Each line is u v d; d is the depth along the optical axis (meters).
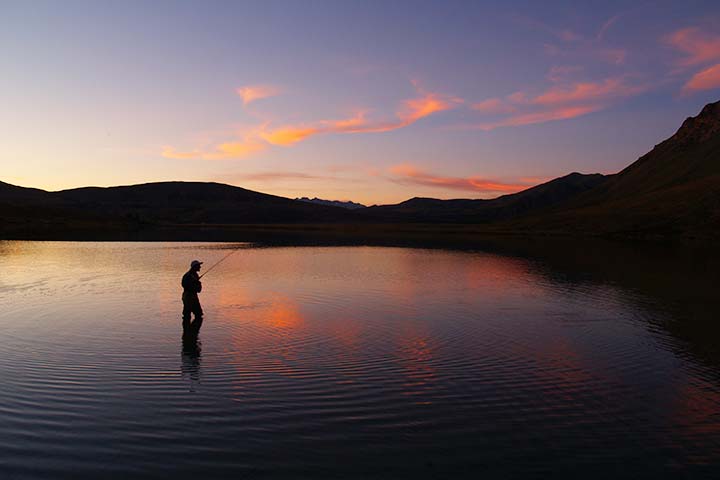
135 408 7.99
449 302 18.39
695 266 33.53
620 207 122.31
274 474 6.08
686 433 7.34
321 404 8.29
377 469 6.23
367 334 13.27
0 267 28.83
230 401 8.35
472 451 6.73
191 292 14.30
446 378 9.70
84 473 6.03
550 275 27.69
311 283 23.50
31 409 7.88
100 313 15.64
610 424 7.63
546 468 6.31
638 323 14.98
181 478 5.95
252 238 75.00
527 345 12.29
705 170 150.75
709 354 11.60
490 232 106.69
